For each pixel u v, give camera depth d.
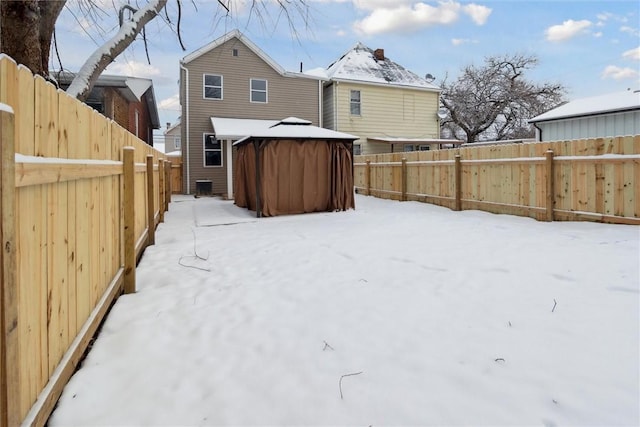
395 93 18.44
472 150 8.16
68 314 2.03
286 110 16.17
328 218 7.93
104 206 2.87
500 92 25.61
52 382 1.75
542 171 6.69
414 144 18.61
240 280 3.73
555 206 6.48
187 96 14.64
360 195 12.62
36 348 1.61
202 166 14.97
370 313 2.84
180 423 1.68
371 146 18.09
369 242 5.37
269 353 2.29
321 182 8.95
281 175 8.53
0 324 1.24
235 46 15.21
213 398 1.86
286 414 1.74
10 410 1.28
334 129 17.38
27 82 1.50
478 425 1.64
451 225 6.65
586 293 3.12
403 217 7.79
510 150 7.32
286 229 6.68
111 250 3.09
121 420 1.70
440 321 2.68
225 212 9.34
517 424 1.64
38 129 1.62
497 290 3.26
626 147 5.52
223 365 2.16
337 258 4.50
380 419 1.70
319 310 2.93
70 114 2.04
